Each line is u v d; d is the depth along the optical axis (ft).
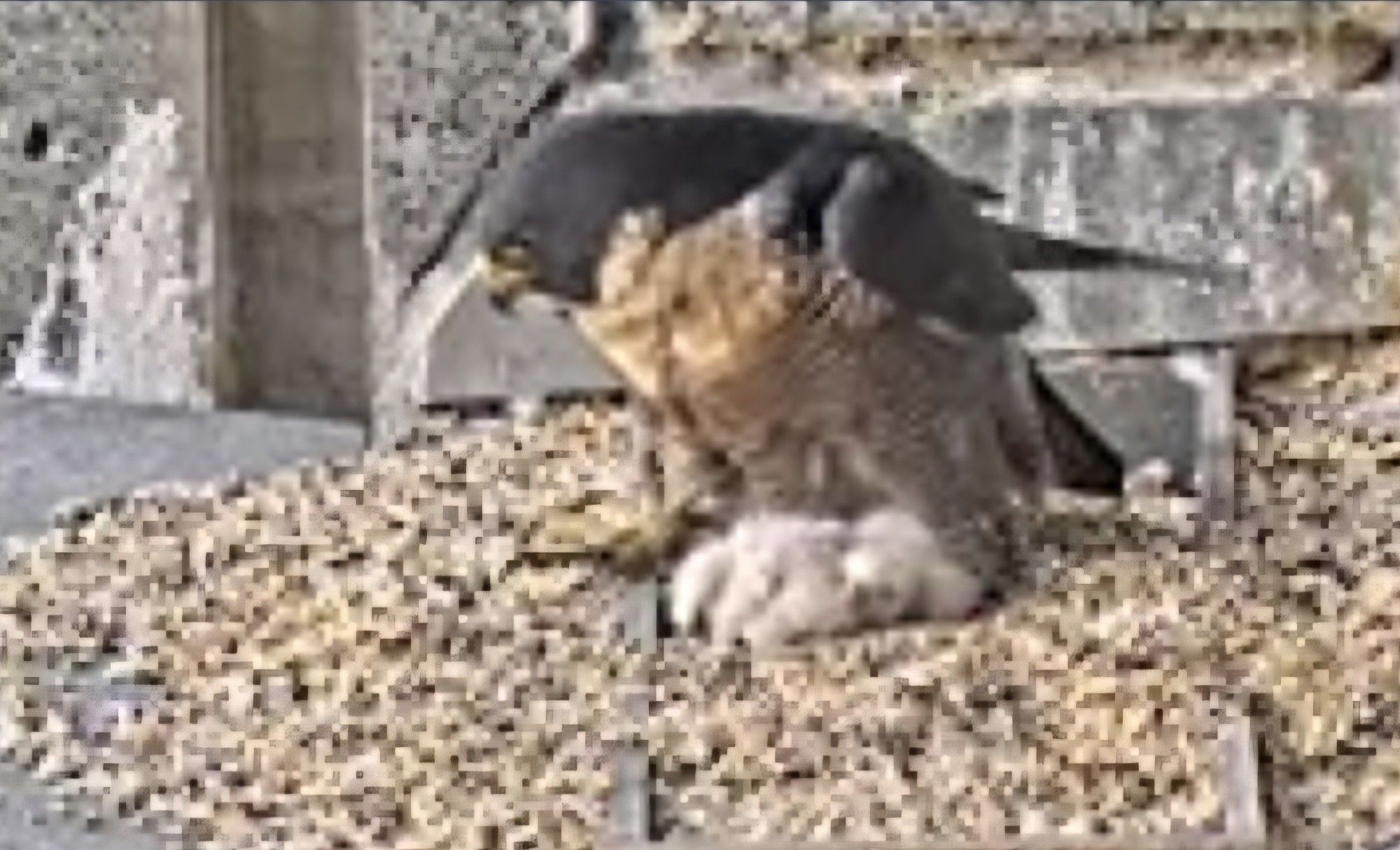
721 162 35.73
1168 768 34.60
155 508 40.93
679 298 35.91
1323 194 43.39
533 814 34.47
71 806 35.14
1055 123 43.42
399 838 34.27
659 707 36.06
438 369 43.04
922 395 36.37
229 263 44.55
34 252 44.80
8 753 36.04
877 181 35.60
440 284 43.52
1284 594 37.63
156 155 44.42
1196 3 44.09
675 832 33.99
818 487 37.29
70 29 44.45
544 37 44.04
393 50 44.06
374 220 44.19
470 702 36.42
